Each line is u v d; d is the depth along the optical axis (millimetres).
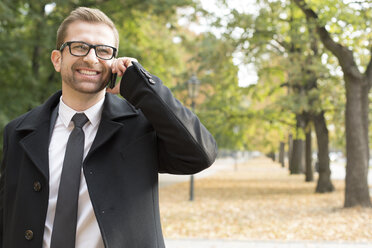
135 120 1838
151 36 16406
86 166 1689
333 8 10141
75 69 1745
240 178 26359
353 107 11430
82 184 1709
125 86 1768
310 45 16297
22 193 1731
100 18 1795
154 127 1759
